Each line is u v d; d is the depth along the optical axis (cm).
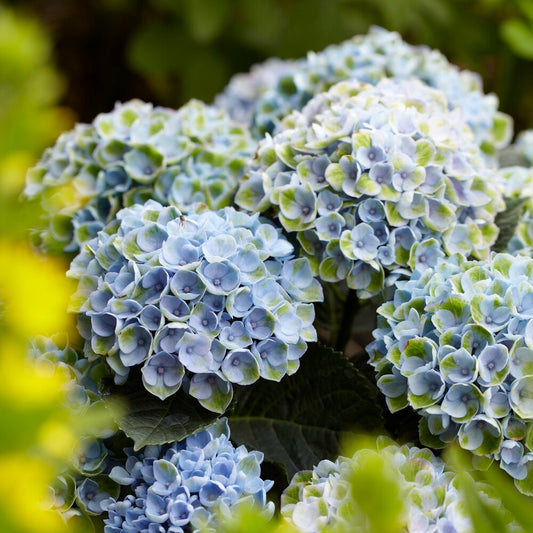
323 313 169
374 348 157
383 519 133
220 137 173
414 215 159
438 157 161
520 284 154
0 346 120
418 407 152
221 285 154
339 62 179
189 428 153
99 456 154
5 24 128
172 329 153
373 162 159
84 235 166
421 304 156
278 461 158
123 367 154
